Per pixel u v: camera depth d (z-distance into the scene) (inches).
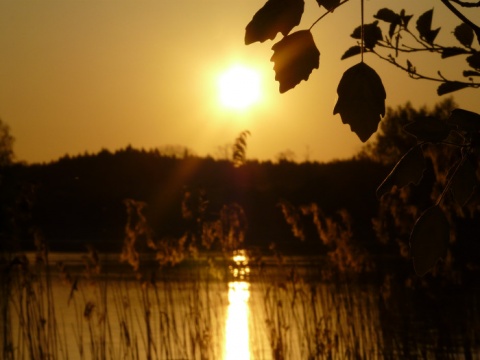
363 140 47.9
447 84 64.6
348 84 48.2
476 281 304.0
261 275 399.9
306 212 391.2
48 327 363.3
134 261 378.6
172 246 382.9
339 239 384.8
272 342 366.6
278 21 47.2
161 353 376.5
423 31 66.5
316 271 440.8
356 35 58.3
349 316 370.3
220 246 398.3
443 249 48.4
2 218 358.6
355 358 356.8
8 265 342.3
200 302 391.2
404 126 49.5
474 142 48.6
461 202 50.2
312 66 47.3
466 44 65.7
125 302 386.3
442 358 329.1
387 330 350.0
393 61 66.8
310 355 360.8
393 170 49.2
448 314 329.1
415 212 251.0
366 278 381.1
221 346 438.3
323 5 47.8
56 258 917.2
